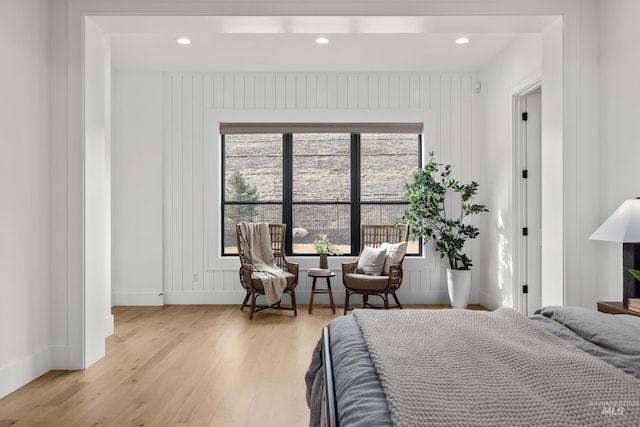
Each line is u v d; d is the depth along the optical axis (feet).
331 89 16.93
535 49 12.34
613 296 9.14
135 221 16.67
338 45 14.07
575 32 9.66
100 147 10.45
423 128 17.01
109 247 12.64
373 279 14.74
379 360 4.02
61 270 9.75
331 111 16.92
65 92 9.76
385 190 17.60
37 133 9.34
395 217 17.51
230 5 9.91
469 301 16.93
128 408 7.73
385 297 15.11
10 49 8.55
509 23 10.17
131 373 9.48
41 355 9.36
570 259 9.59
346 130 17.03
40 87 9.44
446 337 4.78
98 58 10.39
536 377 3.59
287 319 14.55
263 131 17.08
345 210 17.60
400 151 17.61
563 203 9.61
